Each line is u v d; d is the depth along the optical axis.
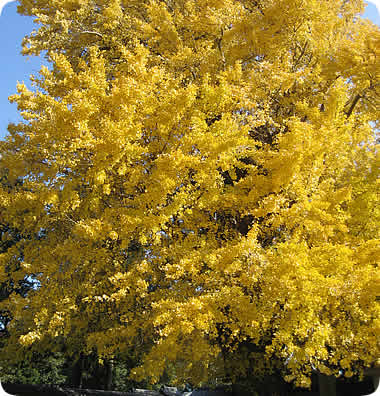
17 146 5.24
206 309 3.56
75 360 8.30
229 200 4.58
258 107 5.56
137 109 4.27
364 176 4.84
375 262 3.85
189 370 5.16
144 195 3.93
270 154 4.37
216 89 4.58
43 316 4.03
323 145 4.30
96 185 4.24
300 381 3.62
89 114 3.82
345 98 4.77
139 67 4.37
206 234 5.36
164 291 4.47
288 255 3.48
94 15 7.88
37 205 4.54
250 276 3.52
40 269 4.52
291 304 3.42
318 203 3.90
